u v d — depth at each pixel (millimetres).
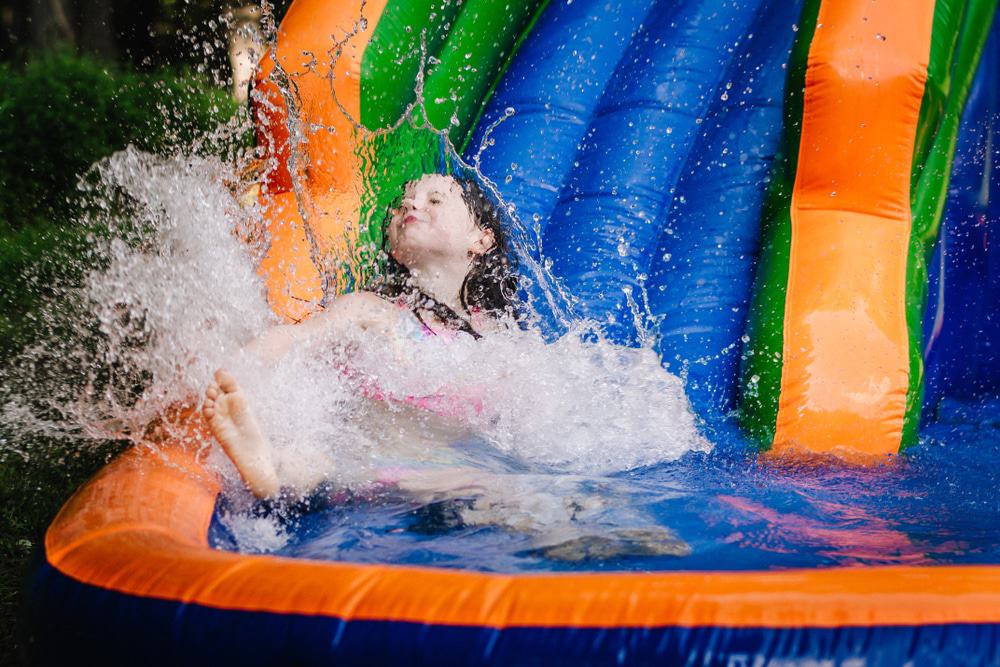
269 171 3549
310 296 3334
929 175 3361
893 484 2566
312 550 1953
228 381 2090
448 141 3842
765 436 2977
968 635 1393
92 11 9242
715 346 3316
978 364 3604
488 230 3182
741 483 2545
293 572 1543
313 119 3482
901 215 3250
